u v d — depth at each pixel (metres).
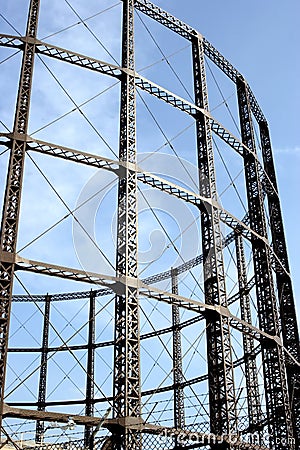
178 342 36.53
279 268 32.25
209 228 26.05
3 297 18.88
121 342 21.00
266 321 27.66
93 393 37.53
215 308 23.95
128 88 25.75
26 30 24.44
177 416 34.22
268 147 36.28
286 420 25.50
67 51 24.81
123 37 27.73
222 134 30.14
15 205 20.45
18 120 22.11
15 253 19.64
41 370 38.47
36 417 18.50
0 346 18.23
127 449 19.19
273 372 26.55
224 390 22.78
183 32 31.00
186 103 28.05
